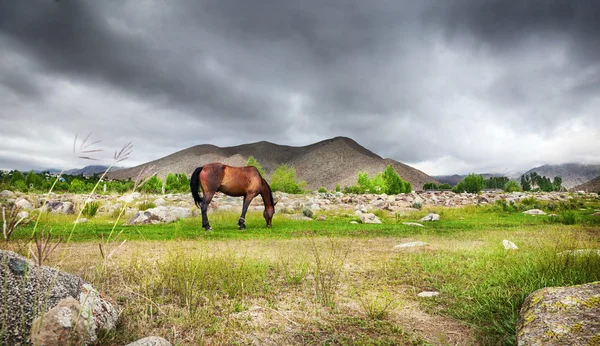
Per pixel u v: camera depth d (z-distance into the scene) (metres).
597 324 2.91
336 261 7.28
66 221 14.22
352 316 4.32
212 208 20.23
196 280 5.30
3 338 2.81
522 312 3.72
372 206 28.58
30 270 3.57
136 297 4.69
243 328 3.87
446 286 5.50
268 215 14.68
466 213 24.14
